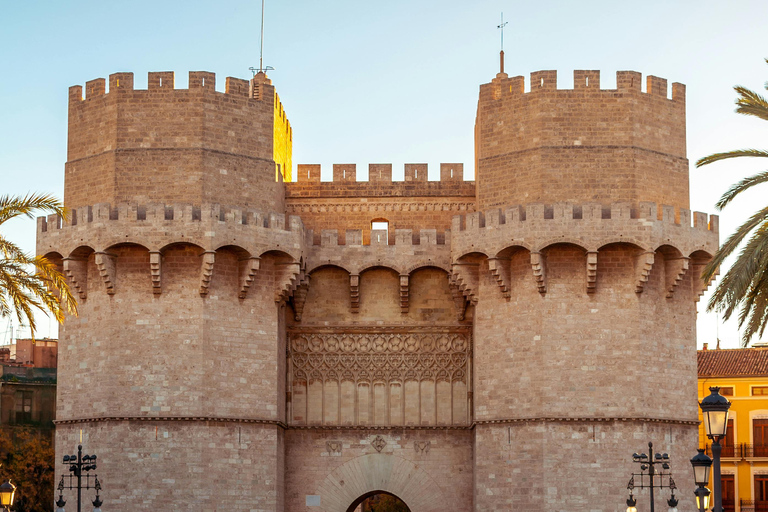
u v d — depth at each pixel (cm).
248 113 5928
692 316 5800
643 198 5712
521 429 5550
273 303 5797
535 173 5728
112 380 5531
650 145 5791
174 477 5422
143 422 5475
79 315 5741
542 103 5769
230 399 5578
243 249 5631
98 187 5803
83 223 5638
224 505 5472
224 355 5603
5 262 4362
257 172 5909
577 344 5544
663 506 5469
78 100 5981
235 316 5669
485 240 5722
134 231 5547
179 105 5791
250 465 5578
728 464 8344
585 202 5666
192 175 5725
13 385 9538
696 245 5703
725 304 4103
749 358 8612
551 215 5600
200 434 5472
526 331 5622
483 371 5753
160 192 5722
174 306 5588
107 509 5406
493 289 5791
